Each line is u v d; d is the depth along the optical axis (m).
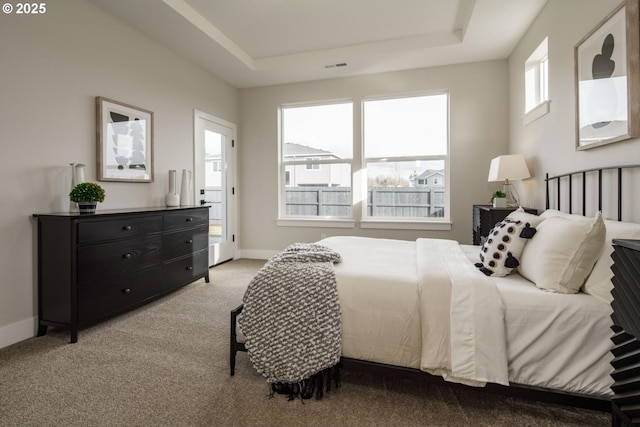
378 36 3.45
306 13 3.00
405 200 4.21
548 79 2.59
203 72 3.97
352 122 4.31
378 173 4.29
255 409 1.43
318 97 4.38
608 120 1.76
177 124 3.55
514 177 2.89
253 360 1.56
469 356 1.34
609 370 1.26
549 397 1.31
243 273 3.85
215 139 4.25
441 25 3.23
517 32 3.09
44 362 1.82
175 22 2.92
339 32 3.36
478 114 3.80
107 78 2.73
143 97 3.11
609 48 1.74
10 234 2.07
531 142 2.98
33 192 2.20
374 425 1.34
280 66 3.92
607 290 1.32
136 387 1.59
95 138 2.63
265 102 4.61
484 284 1.44
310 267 1.71
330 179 4.50
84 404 1.45
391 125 4.23
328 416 1.39
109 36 2.75
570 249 1.41
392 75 4.08
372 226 4.23
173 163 3.50
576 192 2.17
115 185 2.82
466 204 3.88
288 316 1.55
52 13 2.31
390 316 1.49
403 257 2.09
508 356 1.35
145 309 2.67
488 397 1.53
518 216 1.90
